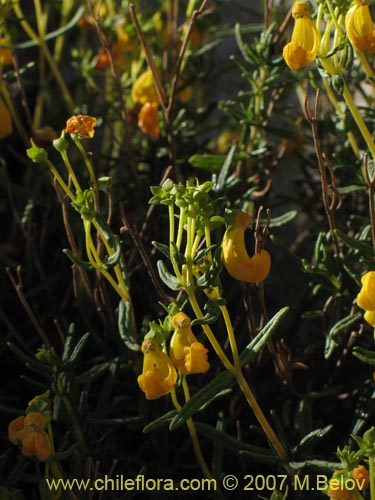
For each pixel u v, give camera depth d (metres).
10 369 0.54
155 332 0.39
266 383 0.54
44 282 0.54
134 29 0.60
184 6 0.64
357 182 0.53
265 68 0.53
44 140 0.56
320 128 0.58
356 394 0.51
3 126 0.52
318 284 0.49
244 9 0.65
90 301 0.54
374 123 0.51
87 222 0.44
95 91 0.64
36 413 0.39
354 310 0.48
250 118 0.54
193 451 0.51
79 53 0.69
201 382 0.50
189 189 0.39
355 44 0.41
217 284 0.40
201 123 0.63
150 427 0.41
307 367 0.49
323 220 0.59
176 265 0.40
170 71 0.62
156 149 0.58
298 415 0.47
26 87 0.70
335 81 0.43
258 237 0.42
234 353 0.41
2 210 0.62
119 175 0.67
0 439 0.51
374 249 0.44
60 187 0.56
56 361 0.45
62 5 0.67
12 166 0.66
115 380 0.50
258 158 0.57
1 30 0.56
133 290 0.55
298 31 0.42
